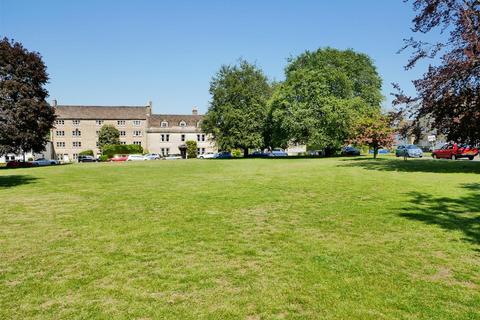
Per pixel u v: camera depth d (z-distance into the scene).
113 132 83.62
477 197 11.82
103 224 9.17
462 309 4.47
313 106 48.50
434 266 5.88
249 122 59.41
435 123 21.73
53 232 8.42
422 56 22.14
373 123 37.47
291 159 48.19
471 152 37.22
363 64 54.47
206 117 63.19
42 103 46.06
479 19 19.94
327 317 4.32
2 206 12.08
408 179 17.30
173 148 90.88
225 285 5.26
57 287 5.26
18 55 46.41
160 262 6.25
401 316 4.32
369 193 13.18
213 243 7.35
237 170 27.55
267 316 4.36
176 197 13.49
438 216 9.20
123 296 4.95
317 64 53.19
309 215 9.80
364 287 5.12
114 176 24.00
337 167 27.00
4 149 41.81
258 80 62.94
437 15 21.47
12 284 5.39
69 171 30.19
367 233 7.86
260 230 8.32
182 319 4.32
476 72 20.11
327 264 6.02
